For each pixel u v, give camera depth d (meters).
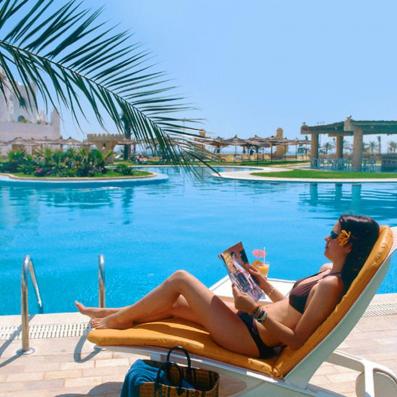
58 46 2.83
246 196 17.05
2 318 4.20
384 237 2.22
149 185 21.11
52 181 20.53
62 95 2.91
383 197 16.62
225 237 9.94
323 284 2.24
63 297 6.14
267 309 2.53
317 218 12.42
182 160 3.08
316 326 2.25
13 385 3.05
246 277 2.85
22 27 2.77
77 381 3.12
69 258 8.10
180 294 2.69
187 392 2.14
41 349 3.58
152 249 8.82
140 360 2.40
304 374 2.23
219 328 2.38
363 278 2.10
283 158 50.47
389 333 3.93
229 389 2.54
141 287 6.58
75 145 38.09
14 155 26.42
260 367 2.27
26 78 2.85
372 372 2.52
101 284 3.91
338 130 31.09
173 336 2.42
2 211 13.44
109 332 2.51
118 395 2.95
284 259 8.26
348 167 30.16
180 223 11.62
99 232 10.41
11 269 7.40
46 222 11.66
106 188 19.84
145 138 3.04
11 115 43.75
